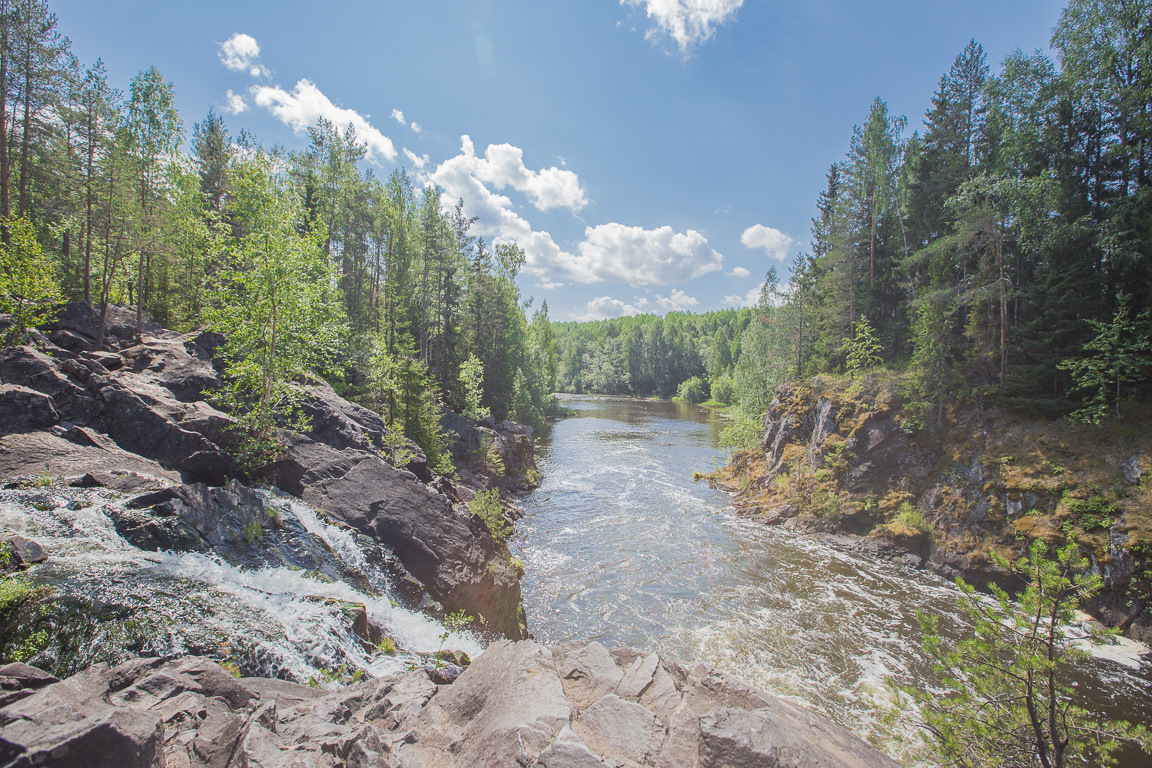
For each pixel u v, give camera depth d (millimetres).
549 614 19766
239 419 16312
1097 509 20297
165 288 40469
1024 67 29328
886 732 13625
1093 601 19094
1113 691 15344
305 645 9633
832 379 36219
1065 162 28391
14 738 3568
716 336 123062
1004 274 29547
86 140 31047
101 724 3873
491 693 6043
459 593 16531
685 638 18219
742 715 4902
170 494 11883
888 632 18734
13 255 18641
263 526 13156
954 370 28281
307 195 40781
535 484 39531
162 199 33094
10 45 28219
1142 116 25672
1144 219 23953
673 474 43656
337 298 21484
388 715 6387
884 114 40469
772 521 30938
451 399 48062
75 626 7895
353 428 22016
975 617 9641
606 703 5406
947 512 25266
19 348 15258
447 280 50250
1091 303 25812
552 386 93875
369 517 16594
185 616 9031
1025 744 8992
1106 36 26453
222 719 5477
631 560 25109
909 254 40219
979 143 36656
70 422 14328
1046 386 26938
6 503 10477
